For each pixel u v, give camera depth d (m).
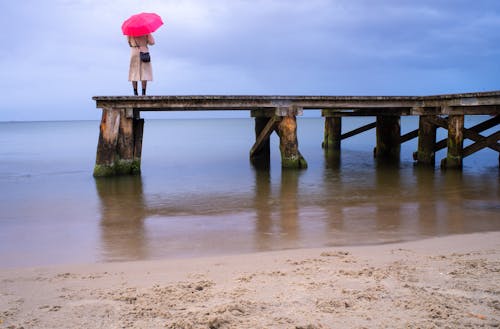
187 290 3.73
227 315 3.14
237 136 37.09
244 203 8.38
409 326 3.00
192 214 7.49
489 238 5.69
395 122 15.83
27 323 3.12
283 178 11.48
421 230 6.21
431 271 4.15
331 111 19.58
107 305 3.42
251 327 2.98
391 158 15.99
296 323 3.04
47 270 4.62
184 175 12.23
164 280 4.11
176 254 5.23
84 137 40.34
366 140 28.41
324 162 15.13
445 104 12.51
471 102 11.57
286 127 12.71
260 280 3.98
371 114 16.25
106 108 11.54
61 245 5.75
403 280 3.90
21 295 3.72
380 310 3.26
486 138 12.27
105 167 11.78
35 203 8.64
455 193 9.10
